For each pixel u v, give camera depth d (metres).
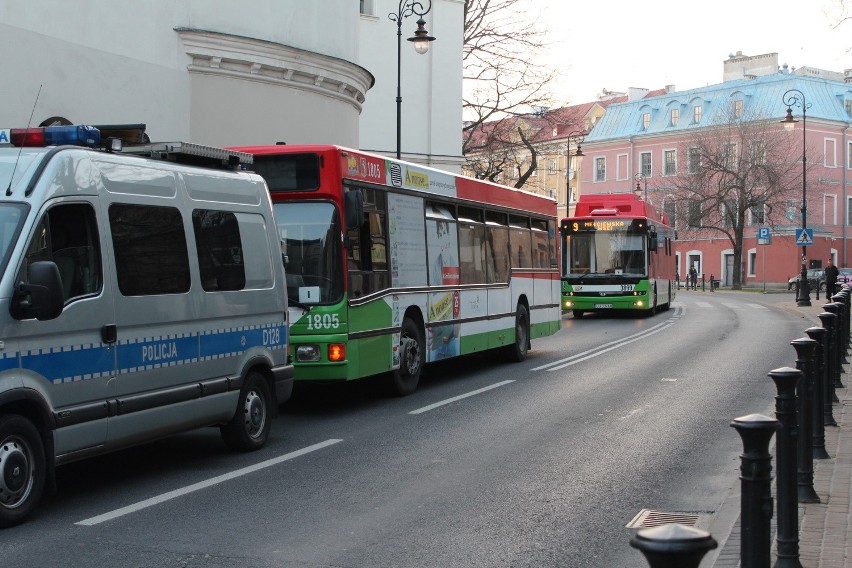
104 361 7.68
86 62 17.50
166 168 8.64
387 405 13.00
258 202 9.98
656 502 7.76
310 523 7.05
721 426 11.30
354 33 24.92
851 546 6.14
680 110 90.00
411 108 39.41
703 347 21.89
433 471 8.87
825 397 10.96
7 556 6.21
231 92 20.98
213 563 6.07
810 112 81.12
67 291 7.37
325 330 11.78
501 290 17.34
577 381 15.54
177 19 19.75
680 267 90.12
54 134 7.73
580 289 33.66
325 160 11.87
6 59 15.81
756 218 83.50
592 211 34.03
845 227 84.00
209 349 9.01
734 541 6.53
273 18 21.67
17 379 6.87
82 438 7.43
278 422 11.76
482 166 47.69
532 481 8.47
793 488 5.74
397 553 6.32
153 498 7.82
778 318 34.47
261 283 9.88
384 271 12.93
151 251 8.29
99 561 6.11
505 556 6.27
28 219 7.09
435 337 14.54
